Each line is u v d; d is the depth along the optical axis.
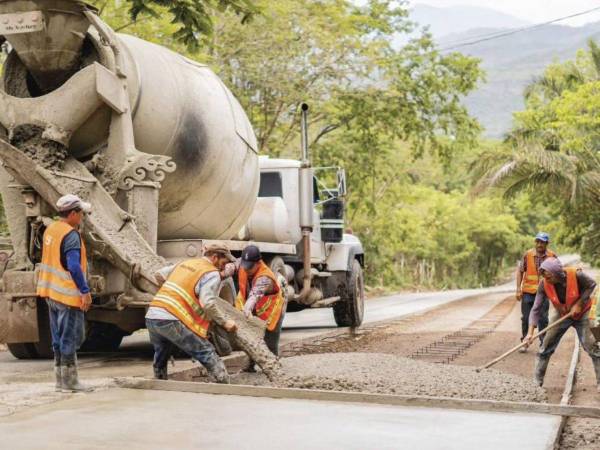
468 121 40.75
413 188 62.06
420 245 66.44
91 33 11.15
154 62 11.97
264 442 6.30
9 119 10.99
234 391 8.33
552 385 11.34
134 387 8.69
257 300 10.27
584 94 31.86
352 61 33.66
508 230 77.31
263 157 17.36
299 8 31.75
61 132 10.92
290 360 10.22
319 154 38.97
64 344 8.27
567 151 34.06
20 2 10.78
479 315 23.22
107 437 6.38
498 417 7.33
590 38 38.62
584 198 34.00
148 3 13.19
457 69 39.22
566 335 17.80
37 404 7.67
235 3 13.09
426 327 19.33
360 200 43.41
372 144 40.09
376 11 38.44
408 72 38.44
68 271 8.19
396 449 6.14
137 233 10.71
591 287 10.54
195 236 12.93
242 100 30.69
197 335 8.82
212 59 27.36
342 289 18.58
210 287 8.75
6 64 11.32
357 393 8.01
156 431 6.60
